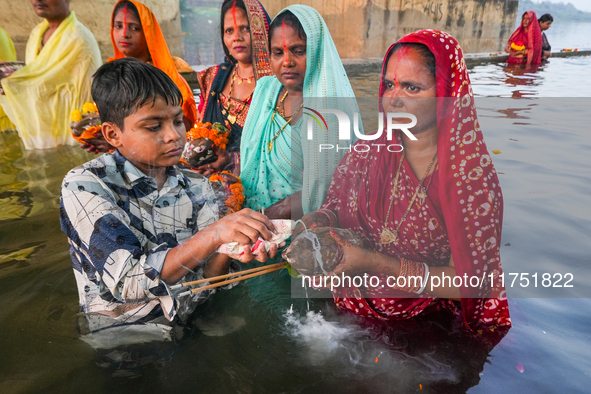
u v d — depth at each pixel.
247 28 2.12
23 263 1.67
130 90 1.16
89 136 2.01
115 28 2.65
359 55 4.40
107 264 1.17
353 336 1.30
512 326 1.32
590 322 1.33
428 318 1.39
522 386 1.09
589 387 1.08
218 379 1.11
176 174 1.42
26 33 4.05
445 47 1.22
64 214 1.22
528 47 6.56
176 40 3.89
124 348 1.22
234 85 2.29
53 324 1.32
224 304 1.43
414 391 1.08
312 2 4.23
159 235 1.36
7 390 1.06
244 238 1.25
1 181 2.54
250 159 1.97
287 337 1.29
